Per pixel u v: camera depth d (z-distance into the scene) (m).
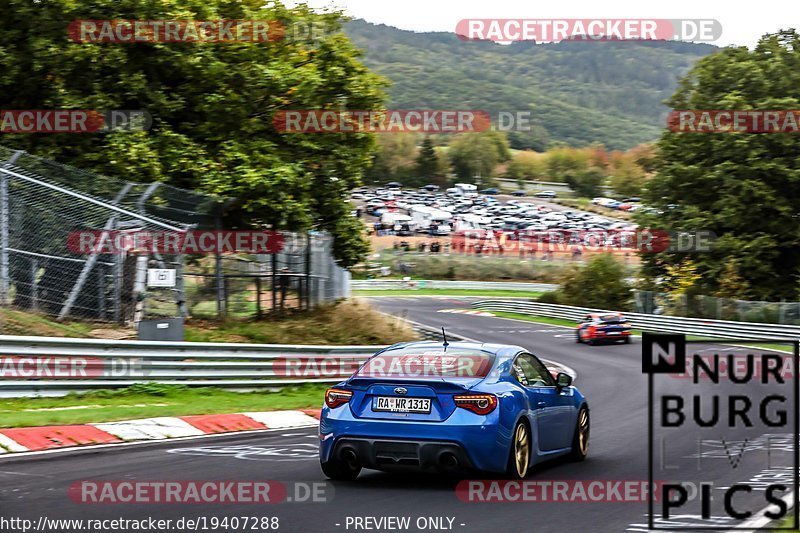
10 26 49.56
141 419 30.09
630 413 35.66
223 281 49.41
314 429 30.88
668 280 113.62
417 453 18.80
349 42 59.56
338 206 61.06
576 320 124.19
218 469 21.30
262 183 50.41
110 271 42.16
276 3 58.97
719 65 120.75
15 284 39.22
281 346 43.81
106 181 43.31
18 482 19.11
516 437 19.70
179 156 50.72
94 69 50.53
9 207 39.28
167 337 40.81
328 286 59.69
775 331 84.56
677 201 119.81
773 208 112.62
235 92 54.69
